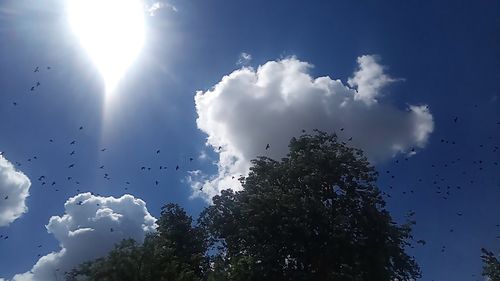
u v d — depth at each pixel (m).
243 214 37.84
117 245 26.30
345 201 37.09
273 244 35.00
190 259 35.81
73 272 29.91
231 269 33.09
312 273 34.12
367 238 34.94
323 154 38.31
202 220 40.25
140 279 24.92
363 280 33.00
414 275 36.78
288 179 38.69
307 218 34.88
